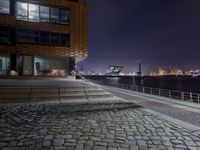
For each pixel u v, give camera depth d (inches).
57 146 217.6
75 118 345.4
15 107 443.8
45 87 601.6
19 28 975.6
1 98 505.4
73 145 221.5
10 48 954.7
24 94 545.3
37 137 245.6
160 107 495.2
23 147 213.9
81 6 1117.1
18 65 997.2
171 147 220.4
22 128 283.1
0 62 975.0
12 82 717.9
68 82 789.9
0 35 941.8
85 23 1123.9
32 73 1007.0
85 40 1119.6
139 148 216.7
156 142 235.0
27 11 990.4
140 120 338.3
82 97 588.4
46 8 1029.8
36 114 374.3
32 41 999.6
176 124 313.7
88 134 260.2
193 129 286.5
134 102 584.7
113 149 212.8
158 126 302.4
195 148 218.4
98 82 2064.5
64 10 1074.7
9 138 241.4
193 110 452.8
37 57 1046.4
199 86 4896.7
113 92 965.2
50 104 488.7
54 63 1091.9
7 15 952.9
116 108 449.1
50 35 1038.4
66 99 565.0
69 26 1080.2
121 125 305.9
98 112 400.5
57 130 275.3
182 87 4424.2
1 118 340.5
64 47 1065.5
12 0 964.0
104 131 274.4
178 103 558.9
